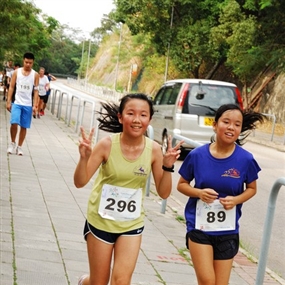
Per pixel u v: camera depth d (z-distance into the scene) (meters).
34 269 7.42
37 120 28.20
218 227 6.28
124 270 5.85
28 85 15.82
